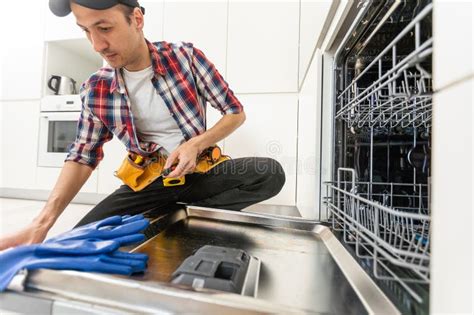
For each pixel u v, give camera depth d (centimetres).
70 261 32
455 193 19
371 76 65
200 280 33
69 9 53
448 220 20
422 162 63
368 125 69
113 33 59
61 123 172
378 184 68
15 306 30
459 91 19
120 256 38
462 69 19
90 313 28
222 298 28
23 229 59
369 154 69
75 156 80
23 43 180
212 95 95
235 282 34
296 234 63
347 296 35
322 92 72
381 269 37
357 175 69
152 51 82
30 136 179
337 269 43
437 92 21
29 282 31
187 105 89
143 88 86
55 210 68
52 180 175
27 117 179
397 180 67
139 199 90
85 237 40
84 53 202
